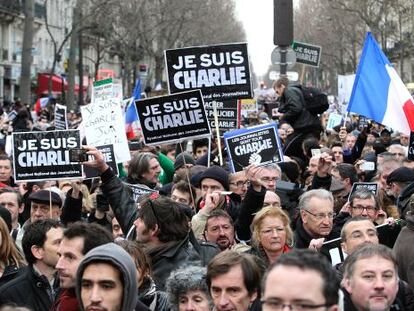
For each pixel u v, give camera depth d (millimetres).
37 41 66438
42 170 10141
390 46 74938
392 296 5848
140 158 11727
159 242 7547
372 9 58094
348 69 80312
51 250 7141
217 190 9828
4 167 12117
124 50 59000
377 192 10750
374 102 13867
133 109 17906
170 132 11273
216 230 8344
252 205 8992
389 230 9039
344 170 11625
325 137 20938
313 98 16297
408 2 58219
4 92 63719
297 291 4238
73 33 44812
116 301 5348
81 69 54000
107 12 50031
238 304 6109
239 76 12406
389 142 19500
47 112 35094
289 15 21938
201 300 6277
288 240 8031
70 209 9742
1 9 59125
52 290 7133
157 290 7223
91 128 11945
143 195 9578
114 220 9445
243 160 10617
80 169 10141
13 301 7027
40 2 65688
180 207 7664
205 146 16328
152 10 59969
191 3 62500
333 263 7949
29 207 11820
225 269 6109
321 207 8734
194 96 11219
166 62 12477
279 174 10469
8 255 7414
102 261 5340
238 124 14391
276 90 16531
